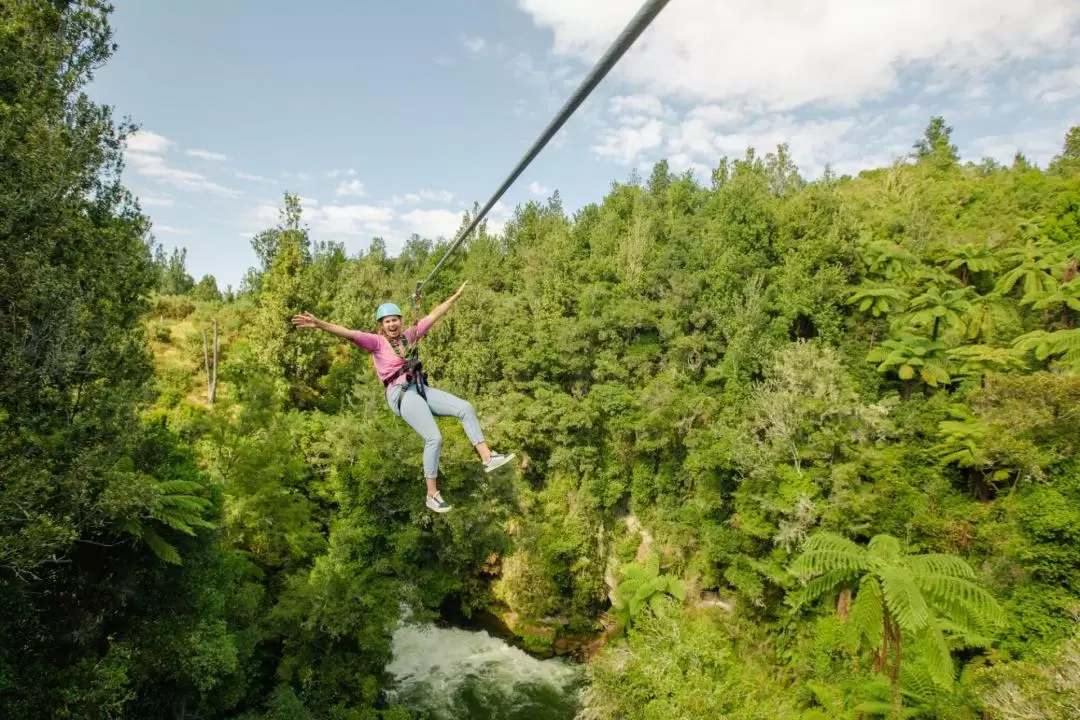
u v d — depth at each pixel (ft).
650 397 112.98
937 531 76.33
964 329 100.83
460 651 102.27
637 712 56.65
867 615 43.11
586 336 132.36
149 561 53.78
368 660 74.18
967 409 86.43
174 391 126.82
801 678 74.38
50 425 42.27
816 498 81.46
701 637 60.39
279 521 82.48
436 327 149.79
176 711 55.11
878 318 109.70
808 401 85.56
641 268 145.48
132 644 49.57
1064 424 73.15
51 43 43.50
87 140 46.70
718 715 52.47
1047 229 134.92
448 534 94.22
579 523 116.98
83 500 40.93
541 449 128.16
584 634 110.11
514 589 112.88
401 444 91.45
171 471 62.54
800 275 115.44
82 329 44.93
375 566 82.99
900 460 85.30
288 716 60.75
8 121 37.70
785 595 84.64
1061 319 104.32
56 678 42.37
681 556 103.81
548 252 194.39
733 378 108.78
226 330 171.01
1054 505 67.05
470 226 17.94
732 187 149.69
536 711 86.79
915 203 168.96
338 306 163.32
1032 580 66.13
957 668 63.21
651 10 6.56
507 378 139.54
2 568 40.42
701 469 101.65
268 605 76.33
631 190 215.51
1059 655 44.73
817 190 134.10
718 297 123.24
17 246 37.29
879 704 56.39
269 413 86.28
